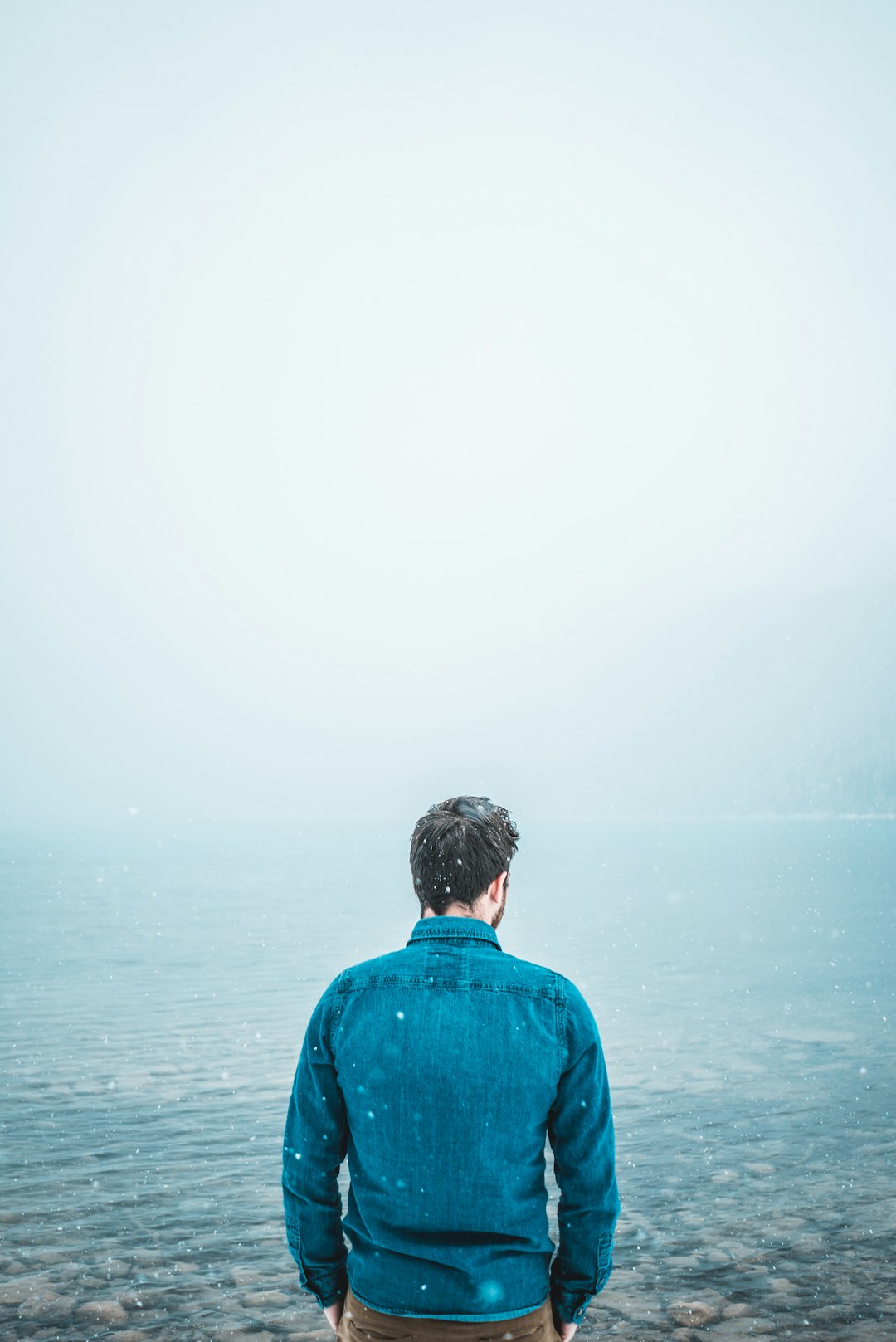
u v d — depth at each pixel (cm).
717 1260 366
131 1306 324
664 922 1761
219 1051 761
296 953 1383
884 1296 329
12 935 1598
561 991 150
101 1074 684
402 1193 141
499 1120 140
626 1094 630
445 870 163
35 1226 402
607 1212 147
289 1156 158
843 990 1033
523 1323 139
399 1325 138
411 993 149
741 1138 532
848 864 3903
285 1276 351
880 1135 532
